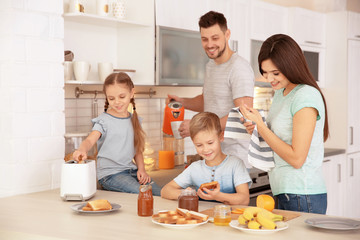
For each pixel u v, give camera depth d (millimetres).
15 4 2268
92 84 3100
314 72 4789
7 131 2297
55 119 2482
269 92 4906
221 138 2176
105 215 1863
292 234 1564
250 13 4016
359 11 5645
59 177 2510
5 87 2293
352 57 4875
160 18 3207
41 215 1876
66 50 2969
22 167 2332
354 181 4941
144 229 1649
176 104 3428
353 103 4902
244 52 3975
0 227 1693
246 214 1634
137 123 2686
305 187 1994
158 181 3008
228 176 2148
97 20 2961
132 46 3270
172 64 3279
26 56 2328
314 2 5031
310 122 1907
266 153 2068
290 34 4508
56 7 2471
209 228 1655
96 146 2824
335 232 1586
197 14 3516
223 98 2863
